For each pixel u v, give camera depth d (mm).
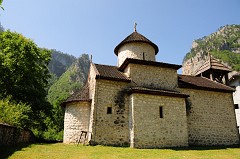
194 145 18391
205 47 149875
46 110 24172
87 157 10898
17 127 13977
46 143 17703
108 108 16781
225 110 20812
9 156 10094
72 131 17141
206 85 21281
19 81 22438
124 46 21625
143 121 15875
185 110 17422
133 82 18016
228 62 103500
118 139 16109
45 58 26578
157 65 19125
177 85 19266
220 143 19406
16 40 23375
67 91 85188
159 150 13898
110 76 17484
